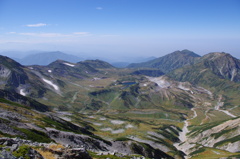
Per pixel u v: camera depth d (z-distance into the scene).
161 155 161.50
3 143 41.38
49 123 123.81
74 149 43.84
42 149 42.47
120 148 138.38
